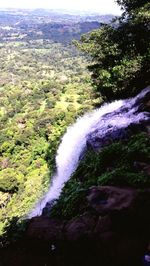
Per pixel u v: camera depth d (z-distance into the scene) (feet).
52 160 74.08
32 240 18.25
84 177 26.03
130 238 16.07
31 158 155.94
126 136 28.76
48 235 17.98
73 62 630.74
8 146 180.24
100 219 16.62
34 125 197.77
